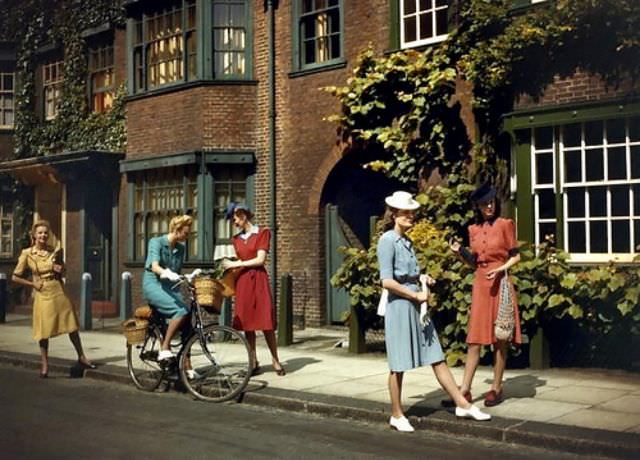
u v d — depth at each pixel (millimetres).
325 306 14469
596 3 10109
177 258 8945
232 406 8188
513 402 7555
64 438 6707
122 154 17141
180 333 8977
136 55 16688
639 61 10016
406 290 6797
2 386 9547
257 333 13578
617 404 7441
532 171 11062
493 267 7379
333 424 7293
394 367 6844
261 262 9125
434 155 12758
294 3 14766
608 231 10367
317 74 14445
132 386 9461
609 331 9328
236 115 15211
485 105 11789
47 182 19516
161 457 6039
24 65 20094
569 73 10625
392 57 13133
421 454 6148
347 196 14797
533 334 9555
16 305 20156
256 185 15242
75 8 18781
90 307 15312
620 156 10352
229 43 15375
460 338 9875
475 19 11656
